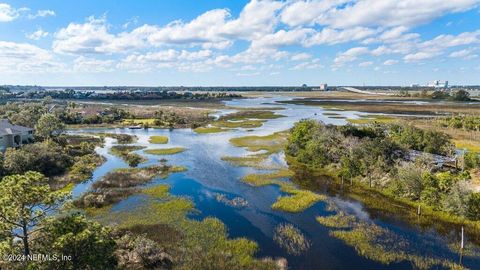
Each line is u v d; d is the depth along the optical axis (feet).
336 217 112.27
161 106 601.21
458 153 187.32
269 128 332.19
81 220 61.00
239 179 158.20
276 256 88.12
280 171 172.65
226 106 614.34
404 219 111.86
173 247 91.45
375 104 619.26
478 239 97.40
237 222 109.91
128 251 85.51
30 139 225.15
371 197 133.59
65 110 418.10
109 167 182.60
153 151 222.48
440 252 90.43
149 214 115.14
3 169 146.30
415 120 350.84
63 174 161.99
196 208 121.70
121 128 347.97
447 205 113.70
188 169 176.24
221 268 81.71
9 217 54.19
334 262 85.35
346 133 200.34
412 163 142.31
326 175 165.89
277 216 115.03
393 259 86.74
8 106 383.24
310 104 648.38
